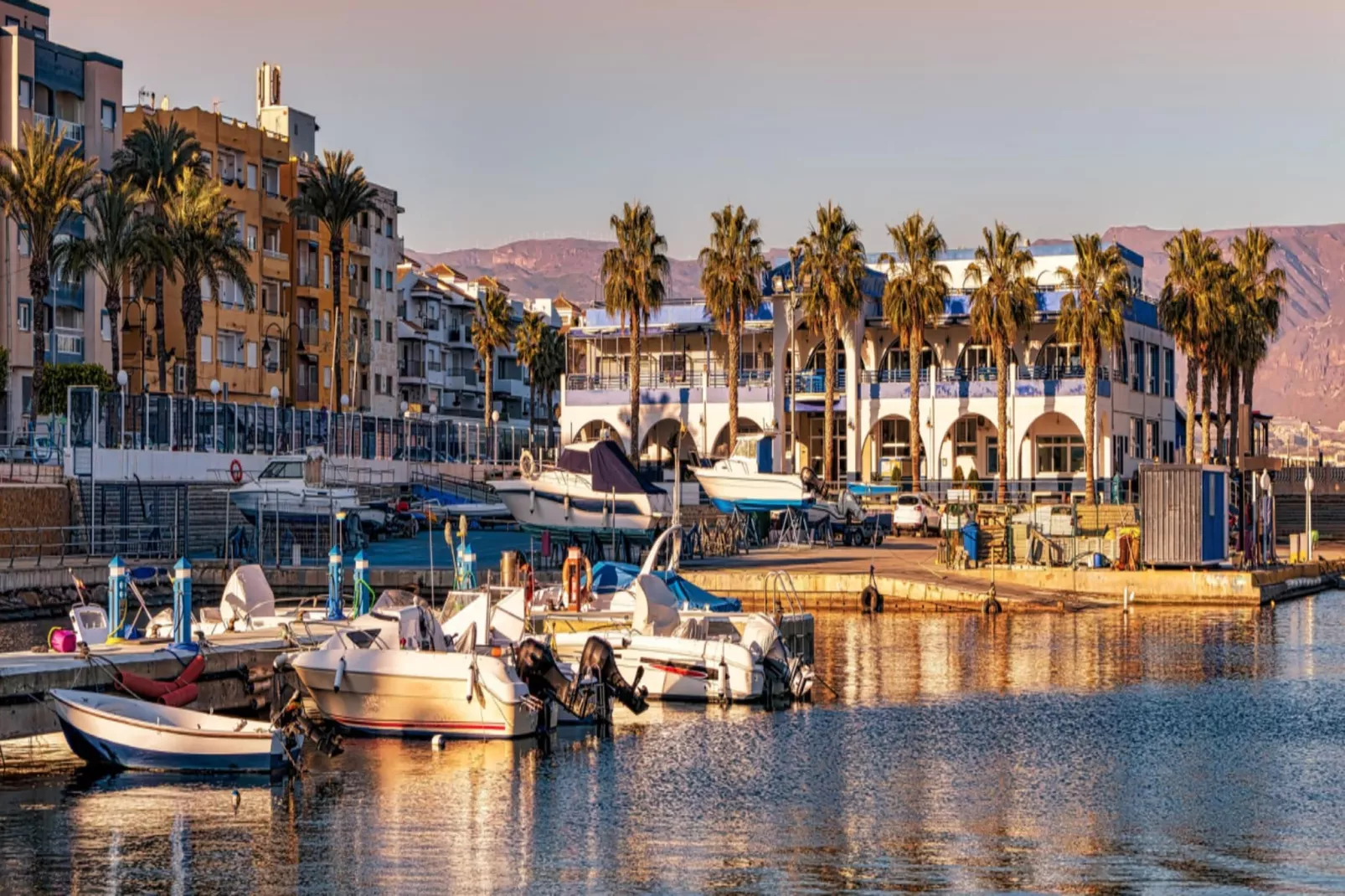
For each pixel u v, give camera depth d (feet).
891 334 383.45
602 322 392.88
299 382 403.54
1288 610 233.96
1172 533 246.47
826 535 296.10
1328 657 176.55
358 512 248.73
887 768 114.73
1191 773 113.60
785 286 373.20
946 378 371.97
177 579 128.26
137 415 256.52
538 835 94.58
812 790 107.24
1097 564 250.16
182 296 315.58
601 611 154.40
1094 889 84.17
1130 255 412.77
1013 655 177.06
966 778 111.55
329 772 111.24
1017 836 95.40
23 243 297.74
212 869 86.69
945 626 206.69
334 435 317.01
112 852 89.97
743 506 293.02
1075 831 96.68
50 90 310.04
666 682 143.54
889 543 303.27
